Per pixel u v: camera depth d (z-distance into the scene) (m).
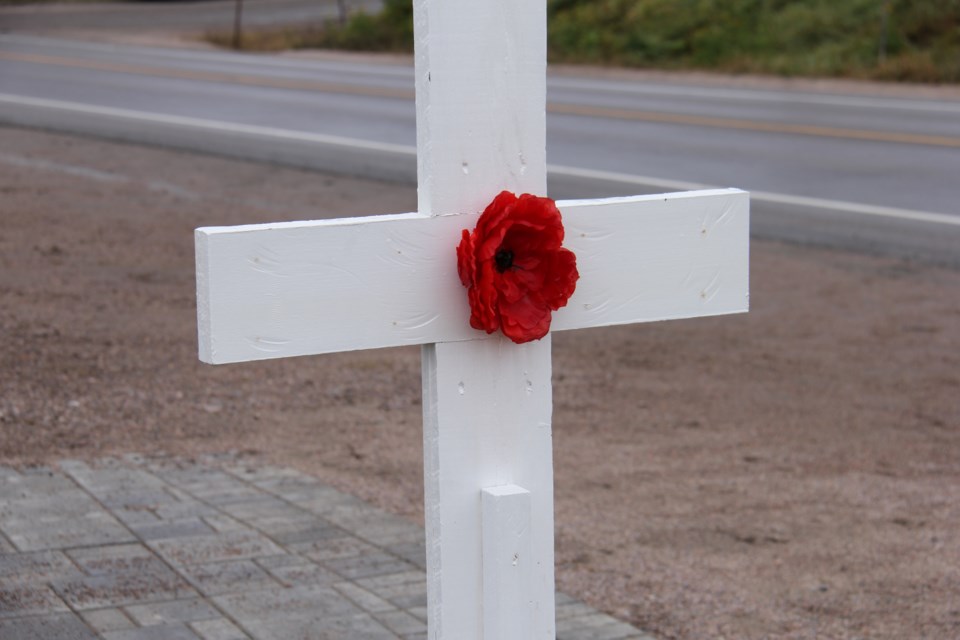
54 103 20.86
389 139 17.44
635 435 6.71
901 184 14.13
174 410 6.80
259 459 6.03
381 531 5.04
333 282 2.19
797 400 7.40
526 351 2.37
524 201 2.22
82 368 7.43
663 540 5.25
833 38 28.19
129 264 10.16
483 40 2.26
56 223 11.55
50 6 47.28
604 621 4.38
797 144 16.97
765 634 4.35
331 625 4.14
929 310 9.43
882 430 6.88
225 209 12.45
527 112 2.31
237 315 2.12
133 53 32.06
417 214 2.27
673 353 8.42
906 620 4.50
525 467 2.40
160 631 4.06
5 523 4.98
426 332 2.28
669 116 20.02
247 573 4.56
